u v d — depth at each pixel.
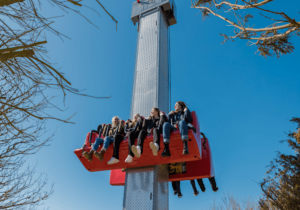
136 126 5.24
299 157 8.88
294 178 8.36
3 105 3.05
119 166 5.73
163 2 9.05
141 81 7.43
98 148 5.34
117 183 6.28
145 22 8.87
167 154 4.58
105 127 5.64
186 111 5.01
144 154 5.20
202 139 6.04
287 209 7.82
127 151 5.26
